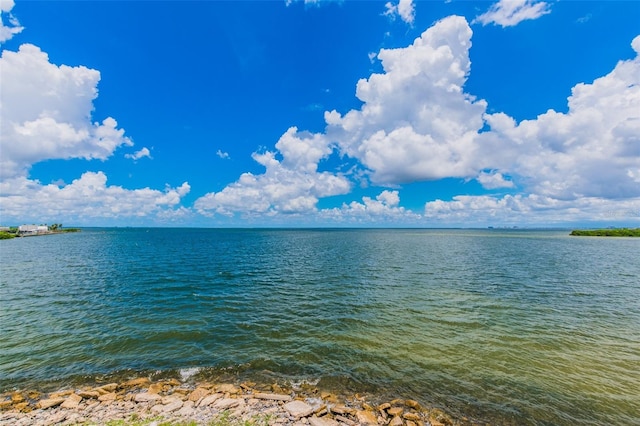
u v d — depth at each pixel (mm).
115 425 10336
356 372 14469
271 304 25531
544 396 12492
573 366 14859
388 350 16719
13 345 17266
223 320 21594
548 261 51438
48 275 38438
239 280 35781
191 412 11172
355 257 59531
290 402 11867
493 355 16062
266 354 16344
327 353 16453
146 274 39562
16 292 29375
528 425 10836
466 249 76375
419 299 26844
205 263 50688
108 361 15578
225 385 13266
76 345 17375
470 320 21312
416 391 12891
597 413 11445
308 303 25797
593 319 21422
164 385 13344
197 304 25562
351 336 18641
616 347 16906
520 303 25406
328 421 10648
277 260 55031
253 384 13461
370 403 12062
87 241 111688
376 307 24438
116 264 48688
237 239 130750
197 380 13844
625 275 38000
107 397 12258
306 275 39094
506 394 12641
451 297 27422
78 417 10867
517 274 38875
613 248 77062
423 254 64312
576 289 30406
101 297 27719
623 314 22438
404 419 10992
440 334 18891
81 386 13273
